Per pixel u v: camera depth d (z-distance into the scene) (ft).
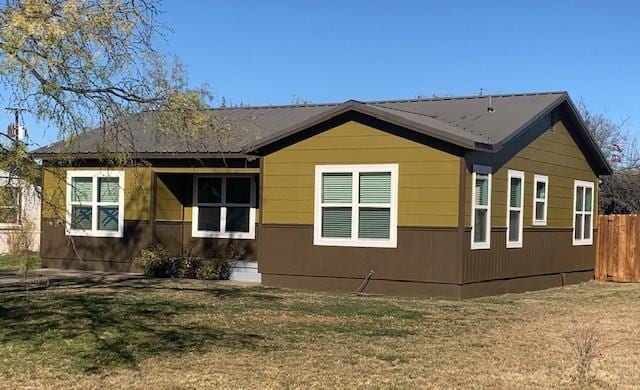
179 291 50.24
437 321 39.45
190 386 25.34
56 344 31.42
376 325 37.73
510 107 60.70
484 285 51.98
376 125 51.26
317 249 53.26
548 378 27.22
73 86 33.09
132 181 62.64
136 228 63.41
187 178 66.03
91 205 64.59
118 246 63.98
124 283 55.31
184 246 65.87
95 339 32.50
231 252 63.52
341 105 51.52
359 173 51.83
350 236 52.24
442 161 49.11
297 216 54.03
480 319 40.50
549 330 37.37
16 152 31.22
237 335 34.19
